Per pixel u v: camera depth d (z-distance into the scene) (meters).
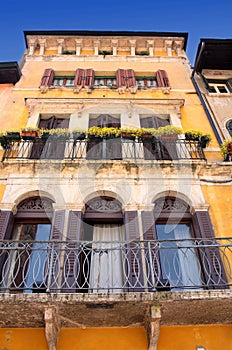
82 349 5.67
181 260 7.00
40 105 10.98
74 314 5.66
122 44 14.82
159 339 5.83
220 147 9.57
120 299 5.26
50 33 14.64
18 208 7.78
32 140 9.09
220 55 13.00
